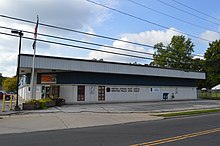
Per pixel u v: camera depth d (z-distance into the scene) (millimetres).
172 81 44312
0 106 26688
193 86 48719
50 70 30828
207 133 11945
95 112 22250
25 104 22891
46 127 14102
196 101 41875
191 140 10062
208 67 67625
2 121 16016
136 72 36781
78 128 13992
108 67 33562
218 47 66875
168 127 14281
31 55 27422
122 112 22938
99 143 9367
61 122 15953
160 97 41875
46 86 33312
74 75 32094
